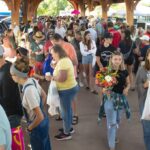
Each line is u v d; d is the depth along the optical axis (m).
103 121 7.62
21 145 4.14
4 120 2.68
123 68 5.69
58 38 7.16
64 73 5.97
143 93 5.55
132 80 10.39
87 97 9.70
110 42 8.19
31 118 4.31
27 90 4.18
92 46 10.16
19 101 4.26
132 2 24.80
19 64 4.16
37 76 7.76
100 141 6.55
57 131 6.99
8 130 2.70
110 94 5.73
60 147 6.25
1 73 4.20
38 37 9.60
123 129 7.18
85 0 51.09
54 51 6.03
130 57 10.09
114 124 5.83
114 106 5.71
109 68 5.70
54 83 6.16
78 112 8.31
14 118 4.17
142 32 12.65
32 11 43.28
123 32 10.14
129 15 24.92
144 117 5.28
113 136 5.93
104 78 5.64
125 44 9.96
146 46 10.06
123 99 5.76
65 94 6.13
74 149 6.17
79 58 10.55
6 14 29.70
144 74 5.52
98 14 47.81
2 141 2.64
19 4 24.95
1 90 4.17
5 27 21.14
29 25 20.55
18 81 4.21
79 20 25.78
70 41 10.84
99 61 8.24
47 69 7.64
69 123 6.49
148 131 5.38
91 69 10.15
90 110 8.47
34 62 8.54
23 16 32.59
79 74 10.99
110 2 35.25
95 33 13.55
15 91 4.21
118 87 5.68
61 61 6.01
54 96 6.17
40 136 4.43
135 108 8.61
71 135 6.73
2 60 4.28
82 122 7.60
